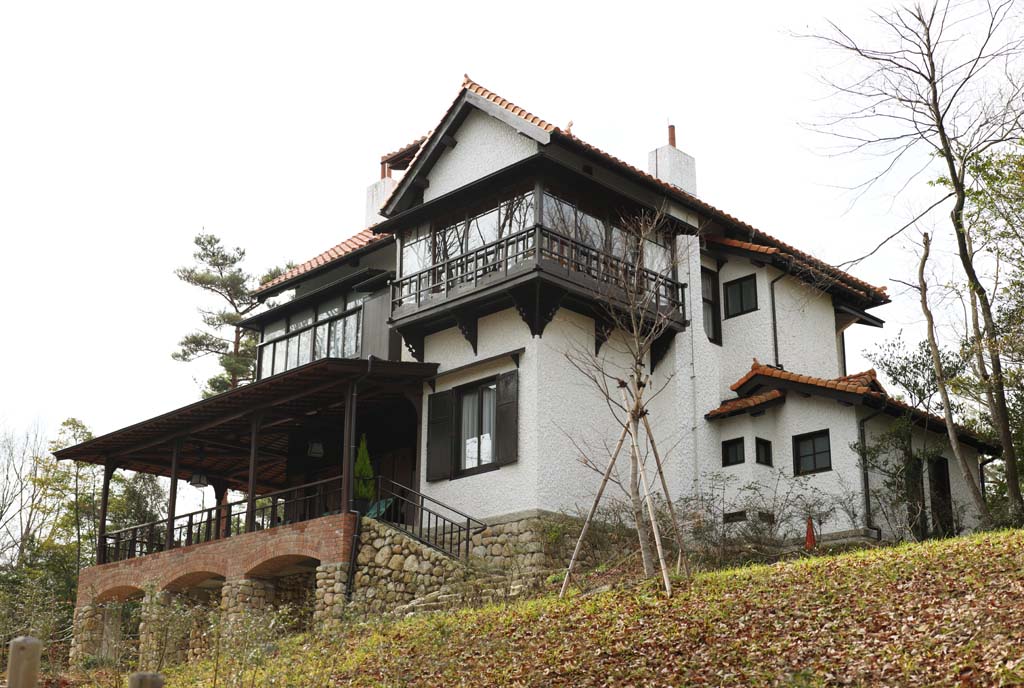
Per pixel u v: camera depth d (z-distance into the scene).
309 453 26.72
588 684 12.17
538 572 19.53
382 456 26.58
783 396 23.66
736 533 20.89
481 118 24.16
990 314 20.91
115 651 17.73
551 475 21.73
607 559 20.80
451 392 23.73
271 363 30.38
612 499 21.89
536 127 21.97
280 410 25.27
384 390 24.22
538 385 21.98
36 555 39.34
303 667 15.30
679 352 24.50
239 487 32.34
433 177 25.00
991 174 20.38
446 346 24.16
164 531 35.34
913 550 15.64
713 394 24.95
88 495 40.75
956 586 13.09
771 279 26.17
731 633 12.94
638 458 16.50
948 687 10.12
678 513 21.06
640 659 12.63
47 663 17.56
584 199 23.28
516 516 21.50
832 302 28.17
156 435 27.08
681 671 11.92
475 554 21.59
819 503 21.66
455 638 15.52
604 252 22.75
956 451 20.92
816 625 12.67
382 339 25.97
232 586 23.31
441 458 23.52
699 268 25.75
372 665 14.86
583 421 22.75
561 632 14.52
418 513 22.59
